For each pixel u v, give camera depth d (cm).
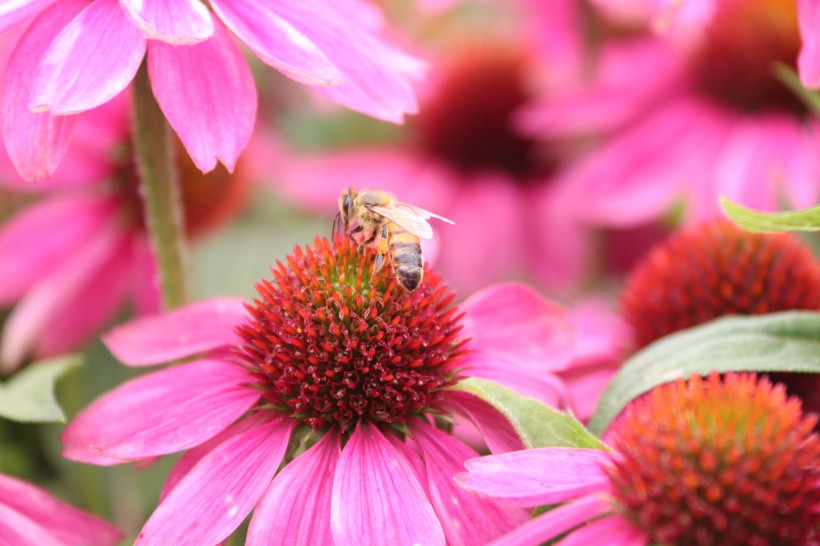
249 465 28
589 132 43
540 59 47
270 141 46
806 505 26
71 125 28
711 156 40
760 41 41
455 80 46
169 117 28
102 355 40
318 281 29
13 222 39
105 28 28
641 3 42
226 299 31
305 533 27
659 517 26
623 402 29
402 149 47
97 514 37
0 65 34
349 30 30
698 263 33
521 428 27
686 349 30
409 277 29
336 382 29
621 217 40
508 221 44
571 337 31
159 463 38
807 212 27
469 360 30
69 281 39
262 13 29
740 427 26
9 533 28
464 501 27
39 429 39
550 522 26
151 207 31
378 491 27
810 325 29
